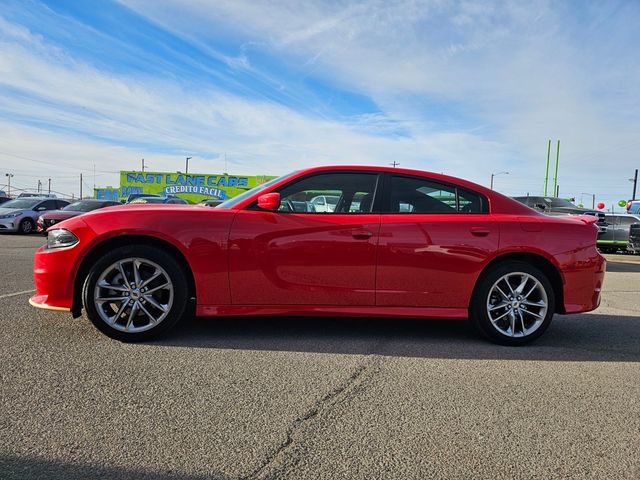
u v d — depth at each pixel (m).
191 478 2.10
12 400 2.77
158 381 3.12
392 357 3.80
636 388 3.29
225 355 3.68
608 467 2.29
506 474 2.21
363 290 4.10
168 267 3.88
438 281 4.14
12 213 17.30
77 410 2.67
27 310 4.77
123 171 43.78
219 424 2.58
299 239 4.03
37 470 2.11
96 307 3.81
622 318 5.57
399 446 2.42
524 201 16.62
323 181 4.29
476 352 4.03
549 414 2.84
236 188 44.69
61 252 3.82
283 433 2.51
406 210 4.27
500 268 4.20
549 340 4.50
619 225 16.02
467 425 2.67
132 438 2.40
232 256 3.95
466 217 4.26
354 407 2.85
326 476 2.15
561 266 4.26
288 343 4.06
